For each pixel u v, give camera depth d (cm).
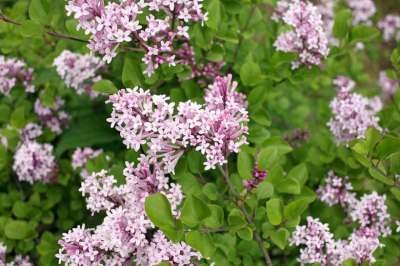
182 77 83
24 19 90
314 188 90
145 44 77
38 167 92
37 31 83
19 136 96
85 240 74
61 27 94
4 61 97
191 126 71
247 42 91
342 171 87
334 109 89
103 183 78
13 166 92
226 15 86
